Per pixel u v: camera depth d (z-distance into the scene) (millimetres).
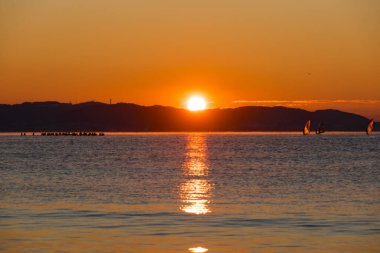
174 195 108688
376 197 104625
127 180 141750
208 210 87875
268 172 168750
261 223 75625
